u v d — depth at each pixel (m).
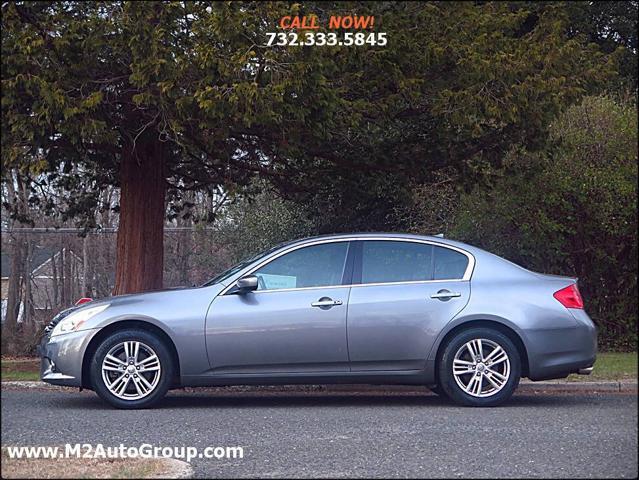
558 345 8.68
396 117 13.05
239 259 18.05
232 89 10.32
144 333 8.64
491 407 8.68
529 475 5.99
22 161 10.55
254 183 17.61
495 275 8.88
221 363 8.60
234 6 10.66
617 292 14.96
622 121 14.66
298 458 6.50
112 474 5.73
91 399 9.64
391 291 8.74
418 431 7.54
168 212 17.98
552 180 14.39
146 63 10.22
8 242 18.38
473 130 12.06
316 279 8.81
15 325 17.52
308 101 10.76
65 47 10.57
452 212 16.52
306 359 8.62
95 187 16.89
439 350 8.72
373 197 16.72
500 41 12.70
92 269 18.55
